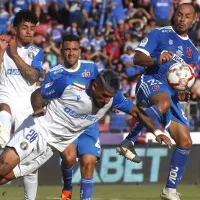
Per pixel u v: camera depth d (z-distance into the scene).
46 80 22.42
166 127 27.48
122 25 60.81
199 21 61.31
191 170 42.44
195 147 42.50
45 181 40.25
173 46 27.41
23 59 28.27
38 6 61.84
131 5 63.94
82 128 22.83
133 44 58.12
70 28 60.00
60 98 22.14
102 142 41.81
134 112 22.05
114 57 57.53
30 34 28.20
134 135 27.75
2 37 26.69
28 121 23.08
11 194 35.81
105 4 63.41
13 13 61.94
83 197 25.95
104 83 20.77
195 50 27.97
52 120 22.62
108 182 41.09
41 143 22.81
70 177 27.97
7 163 22.66
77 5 62.75
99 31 61.09
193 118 44.88
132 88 53.22
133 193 37.19
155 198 34.97
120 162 41.25
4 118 27.27
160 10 61.94
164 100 26.36
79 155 26.73
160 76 27.30
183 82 26.33
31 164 23.39
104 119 44.09
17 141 22.80
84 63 22.42
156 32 27.50
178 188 40.09
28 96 28.20
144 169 41.59
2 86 28.16
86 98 21.67
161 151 41.84
